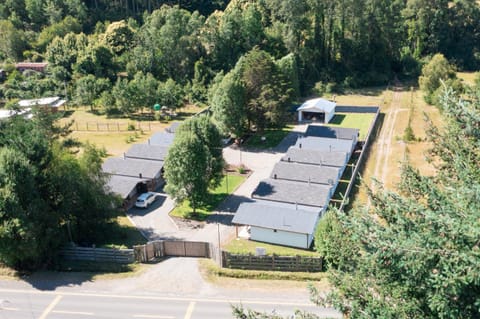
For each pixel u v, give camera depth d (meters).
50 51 98.25
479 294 11.22
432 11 116.50
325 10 105.56
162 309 33.00
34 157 39.44
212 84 92.50
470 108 14.66
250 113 71.44
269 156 65.69
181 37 98.38
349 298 14.98
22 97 88.44
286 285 35.66
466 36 118.31
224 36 102.88
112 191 47.41
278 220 42.88
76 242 42.53
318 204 46.91
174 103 85.75
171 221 47.84
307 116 82.25
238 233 45.06
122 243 43.19
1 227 34.69
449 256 10.60
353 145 65.06
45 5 118.62
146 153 61.03
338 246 17.73
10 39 106.75
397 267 12.05
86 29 117.75
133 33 105.25
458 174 14.15
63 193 40.47
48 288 35.72
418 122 76.44
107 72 96.94
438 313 12.19
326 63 107.25
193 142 47.19
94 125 80.50
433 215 11.12
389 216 14.51
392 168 58.53
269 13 116.38
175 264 38.88
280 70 76.25
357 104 91.69
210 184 51.22
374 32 107.75
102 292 35.12
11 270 38.12
